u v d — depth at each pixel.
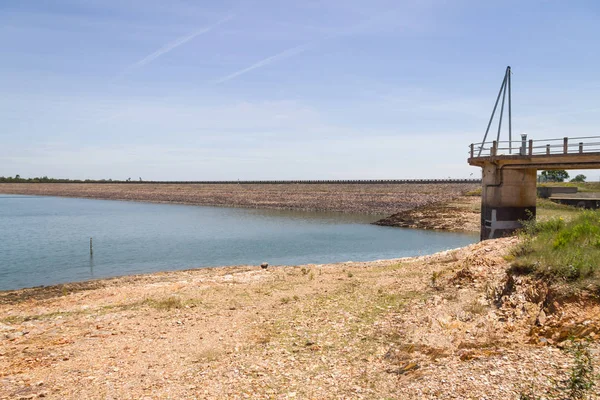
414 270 20.19
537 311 9.95
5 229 58.16
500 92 30.14
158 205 113.06
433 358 8.76
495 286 12.68
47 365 10.33
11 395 8.55
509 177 29.33
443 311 11.80
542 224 17.67
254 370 9.27
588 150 24.47
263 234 51.38
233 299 16.92
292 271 24.11
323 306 14.62
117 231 55.41
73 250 40.56
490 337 9.27
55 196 174.88
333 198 90.12
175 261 35.12
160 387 8.71
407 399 6.94
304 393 7.91
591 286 9.52
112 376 9.48
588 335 7.96
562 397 5.98
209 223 64.69
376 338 10.85
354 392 7.70
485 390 6.58
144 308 16.05
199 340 11.92
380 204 79.94
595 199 48.94
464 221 54.84
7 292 23.27
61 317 15.34
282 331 12.19
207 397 8.02
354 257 36.25
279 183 116.62
